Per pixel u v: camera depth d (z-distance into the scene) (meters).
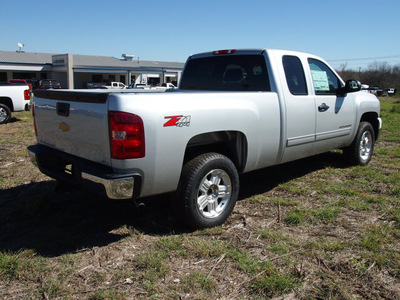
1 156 6.79
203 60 5.32
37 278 2.89
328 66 5.45
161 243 3.44
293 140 4.64
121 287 2.79
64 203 4.46
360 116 5.99
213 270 3.03
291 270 3.03
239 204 4.54
